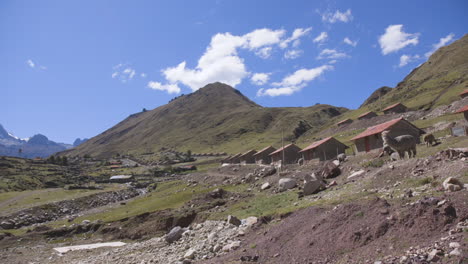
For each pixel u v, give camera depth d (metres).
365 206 17.42
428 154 33.47
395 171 26.20
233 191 59.31
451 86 124.31
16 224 67.94
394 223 14.59
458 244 11.09
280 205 33.78
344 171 41.19
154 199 82.12
